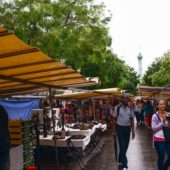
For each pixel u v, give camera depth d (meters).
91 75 40.25
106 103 32.44
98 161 14.33
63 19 24.09
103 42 26.23
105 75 40.78
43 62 7.05
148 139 22.69
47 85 10.21
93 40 25.56
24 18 21.61
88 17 25.17
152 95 27.64
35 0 22.30
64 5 23.83
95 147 17.91
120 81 48.91
